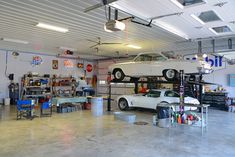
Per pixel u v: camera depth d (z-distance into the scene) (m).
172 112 6.05
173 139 4.59
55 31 6.87
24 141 4.35
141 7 4.58
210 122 6.59
